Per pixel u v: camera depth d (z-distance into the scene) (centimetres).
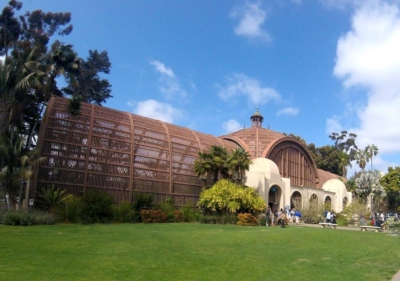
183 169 3738
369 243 1980
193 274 1081
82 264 1154
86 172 2975
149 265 1178
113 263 1186
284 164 5334
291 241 1920
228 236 2041
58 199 2667
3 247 1397
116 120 3444
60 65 2797
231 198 3341
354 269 1245
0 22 3644
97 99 5197
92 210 2720
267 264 1279
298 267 1248
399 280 1091
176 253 1419
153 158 3506
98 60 5447
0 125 2653
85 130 3128
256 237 2030
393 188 6356
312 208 4216
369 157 8469
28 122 3256
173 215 3244
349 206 4572
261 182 4041
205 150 4062
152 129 3700
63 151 2914
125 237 1828
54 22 4119
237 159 3509
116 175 3170
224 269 1167
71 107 3039
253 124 6391
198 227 2641
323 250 1658
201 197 3472
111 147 3231
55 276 994
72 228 2189
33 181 2677
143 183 3356
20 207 2544
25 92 2672
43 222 2400
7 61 2714
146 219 3011
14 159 2508
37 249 1382
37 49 2773
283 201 4409
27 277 972
